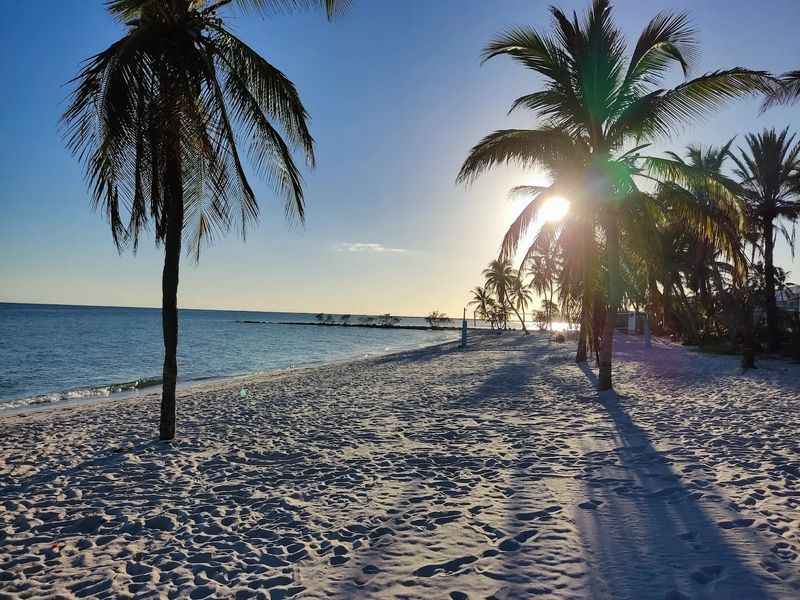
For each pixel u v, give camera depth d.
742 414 9.26
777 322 23.84
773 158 22.19
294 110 8.47
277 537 4.46
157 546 4.38
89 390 20.14
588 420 9.37
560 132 11.93
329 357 41.09
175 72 7.34
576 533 4.23
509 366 21.67
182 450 8.02
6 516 5.27
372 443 8.09
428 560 3.85
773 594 3.12
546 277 19.02
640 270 14.68
